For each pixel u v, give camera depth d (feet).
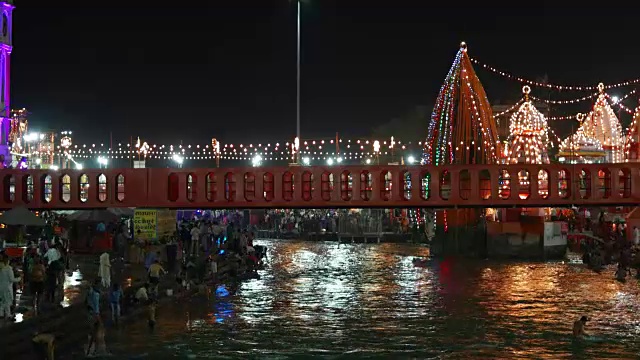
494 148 158.10
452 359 75.05
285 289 119.65
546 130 177.17
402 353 77.41
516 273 138.10
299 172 133.18
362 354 76.95
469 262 156.25
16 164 201.98
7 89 184.85
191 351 77.41
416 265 152.25
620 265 127.65
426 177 147.33
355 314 97.86
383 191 133.18
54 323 73.92
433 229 204.33
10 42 185.57
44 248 107.04
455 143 162.09
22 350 66.18
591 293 113.91
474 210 167.12
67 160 259.39
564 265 150.10
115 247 133.18
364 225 212.84
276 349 78.89
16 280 75.41
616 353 77.15
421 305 104.42
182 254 124.67
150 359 73.72
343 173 133.18
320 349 79.05
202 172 134.21
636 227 157.07
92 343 73.46
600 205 132.26
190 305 103.50
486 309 101.04
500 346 80.28
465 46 160.45
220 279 127.13
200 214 230.27
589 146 192.24
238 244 149.48
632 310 99.45
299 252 183.83
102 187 151.23
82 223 136.67
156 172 134.41
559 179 132.77
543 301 107.04
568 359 74.84
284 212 246.88
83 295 87.92
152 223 125.18
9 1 185.16
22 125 207.51
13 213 111.45
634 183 130.41
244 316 96.07
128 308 92.38
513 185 131.75
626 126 239.71
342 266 152.25
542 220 158.51
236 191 133.90
